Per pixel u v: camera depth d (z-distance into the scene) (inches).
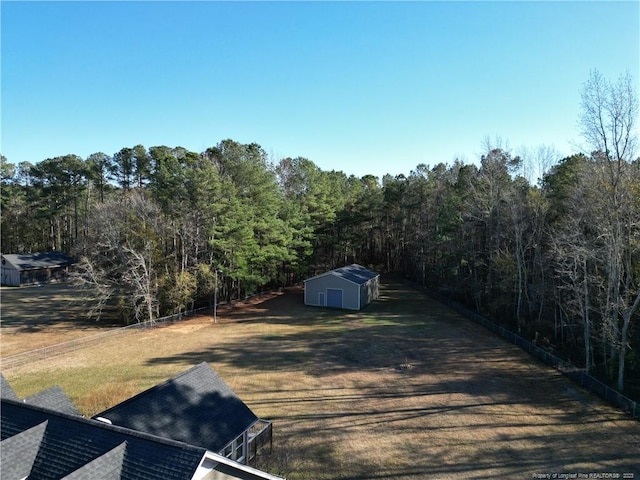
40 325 1353.3
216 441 510.0
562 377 877.2
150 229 1435.8
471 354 1033.5
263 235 1674.5
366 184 2977.4
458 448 598.9
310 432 649.6
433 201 1903.3
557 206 1194.6
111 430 386.6
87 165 2554.1
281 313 1535.4
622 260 895.7
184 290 1406.3
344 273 1674.5
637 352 867.4
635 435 633.6
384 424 674.2
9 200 2731.3
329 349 1082.1
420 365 956.6
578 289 876.0
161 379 874.8
